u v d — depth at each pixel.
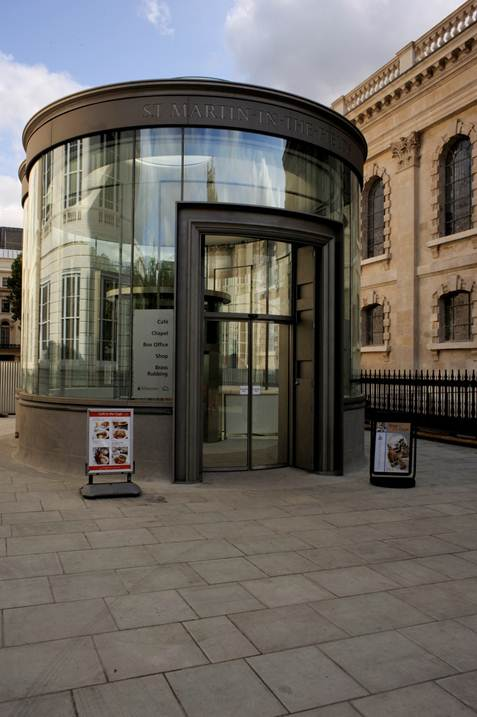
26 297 12.10
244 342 10.20
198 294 8.95
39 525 6.51
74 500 7.71
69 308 10.04
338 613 4.36
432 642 3.93
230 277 10.05
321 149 10.16
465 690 3.35
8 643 3.76
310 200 10.07
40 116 10.39
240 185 9.46
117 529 6.41
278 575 5.13
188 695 3.21
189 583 4.89
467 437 14.81
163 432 9.05
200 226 8.98
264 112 9.43
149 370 9.23
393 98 26.98
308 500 8.09
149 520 6.81
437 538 6.42
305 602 4.55
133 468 8.38
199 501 7.83
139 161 9.47
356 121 29.19
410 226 26.19
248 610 4.37
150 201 9.41
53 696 3.17
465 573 5.32
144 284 9.37
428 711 3.13
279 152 9.73
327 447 9.90
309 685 3.35
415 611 4.44
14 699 3.13
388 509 7.70
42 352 10.66
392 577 5.17
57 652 3.66
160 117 9.20
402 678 3.46
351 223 11.16
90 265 9.84
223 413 10.13
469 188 24.22
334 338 9.94
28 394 10.85
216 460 10.03
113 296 9.57
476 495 8.68
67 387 9.89
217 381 10.10
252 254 10.16
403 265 26.52
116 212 9.62
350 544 6.12
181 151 9.35
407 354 26.12
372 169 28.64
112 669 3.47
